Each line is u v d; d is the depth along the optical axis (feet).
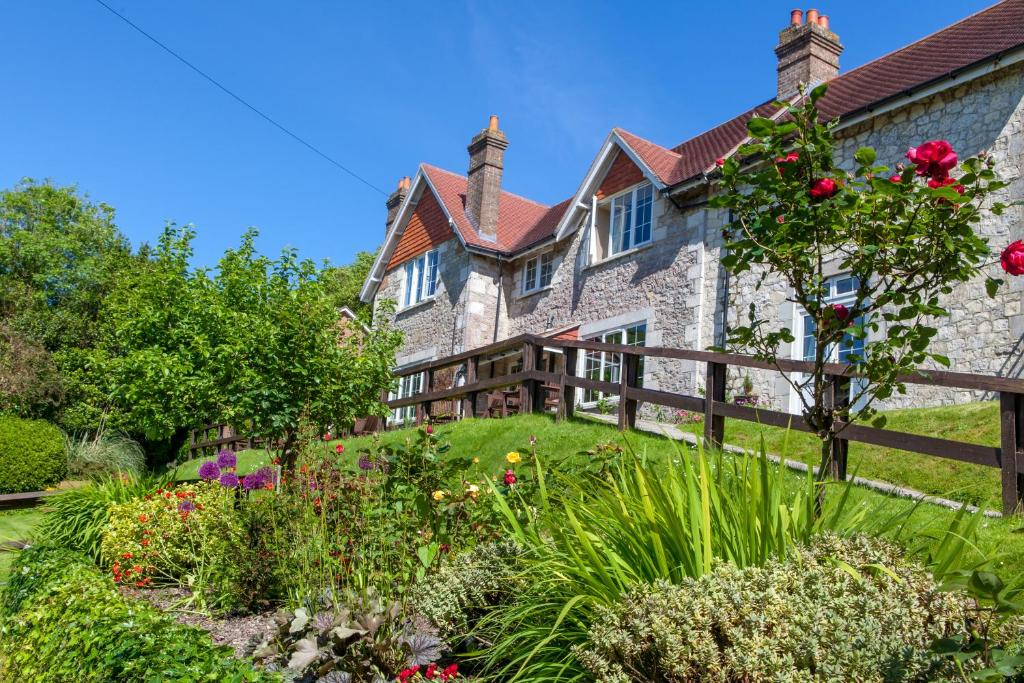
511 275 65.16
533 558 12.62
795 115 11.35
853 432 21.48
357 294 110.11
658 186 48.60
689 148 55.36
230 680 9.68
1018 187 32.83
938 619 8.53
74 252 86.48
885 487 22.56
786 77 50.21
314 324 34.14
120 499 25.27
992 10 42.86
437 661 12.09
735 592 8.66
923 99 36.60
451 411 52.60
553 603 10.86
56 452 50.14
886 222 11.00
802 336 39.40
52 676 11.87
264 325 33.47
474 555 13.47
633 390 29.19
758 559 9.97
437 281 68.69
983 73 33.91
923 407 34.19
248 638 14.97
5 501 41.86
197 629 12.33
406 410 68.33
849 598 8.59
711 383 25.99
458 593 12.48
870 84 42.70
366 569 14.74
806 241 11.25
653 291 49.32
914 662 7.53
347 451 36.29
